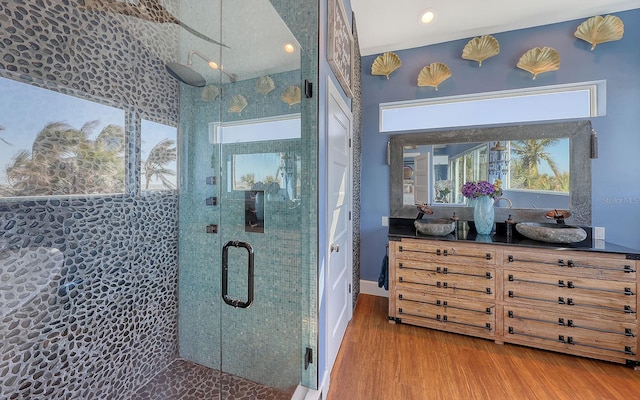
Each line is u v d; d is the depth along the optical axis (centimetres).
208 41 171
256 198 164
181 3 175
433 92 288
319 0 153
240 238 167
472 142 276
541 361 190
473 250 220
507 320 210
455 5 235
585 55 240
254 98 164
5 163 106
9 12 106
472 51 266
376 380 172
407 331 232
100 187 141
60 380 125
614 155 232
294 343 156
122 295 153
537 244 206
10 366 109
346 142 232
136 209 159
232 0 166
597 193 236
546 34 251
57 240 123
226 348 171
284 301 159
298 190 156
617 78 231
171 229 179
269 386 159
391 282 247
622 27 221
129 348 156
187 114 178
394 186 304
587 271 190
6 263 107
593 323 188
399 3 234
